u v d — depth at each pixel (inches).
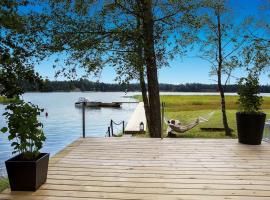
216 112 1091.9
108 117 1438.2
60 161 251.6
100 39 496.7
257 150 293.9
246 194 181.3
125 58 502.9
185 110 1294.3
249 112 318.0
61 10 503.8
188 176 214.5
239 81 325.1
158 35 510.6
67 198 174.1
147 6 493.0
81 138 349.1
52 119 1350.9
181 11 518.3
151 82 524.7
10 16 198.7
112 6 488.4
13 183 182.2
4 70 204.2
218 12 604.4
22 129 180.1
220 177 212.5
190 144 320.5
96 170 227.6
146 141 335.3
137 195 179.2
